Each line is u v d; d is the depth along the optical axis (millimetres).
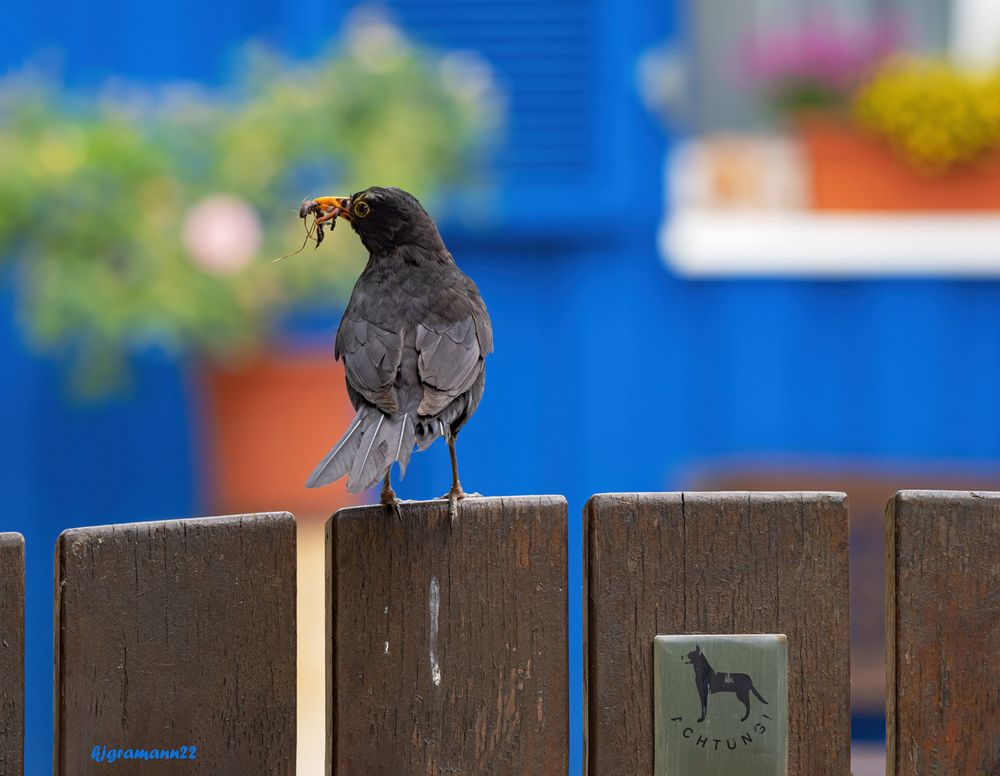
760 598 4922
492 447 13812
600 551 4914
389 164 12102
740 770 4902
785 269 13625
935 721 4922
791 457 13703
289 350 12188
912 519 4918
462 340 5867
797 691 4918
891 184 13508
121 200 11531
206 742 4762
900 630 4930
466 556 4930
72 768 4672
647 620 4918
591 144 13648
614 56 13586
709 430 13789
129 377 13328
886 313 13648
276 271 11828
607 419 13789
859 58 13422
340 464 5109
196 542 4758
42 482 13492
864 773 7367
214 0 13266
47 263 11539
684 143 13945
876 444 13688
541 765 4941
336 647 4898
